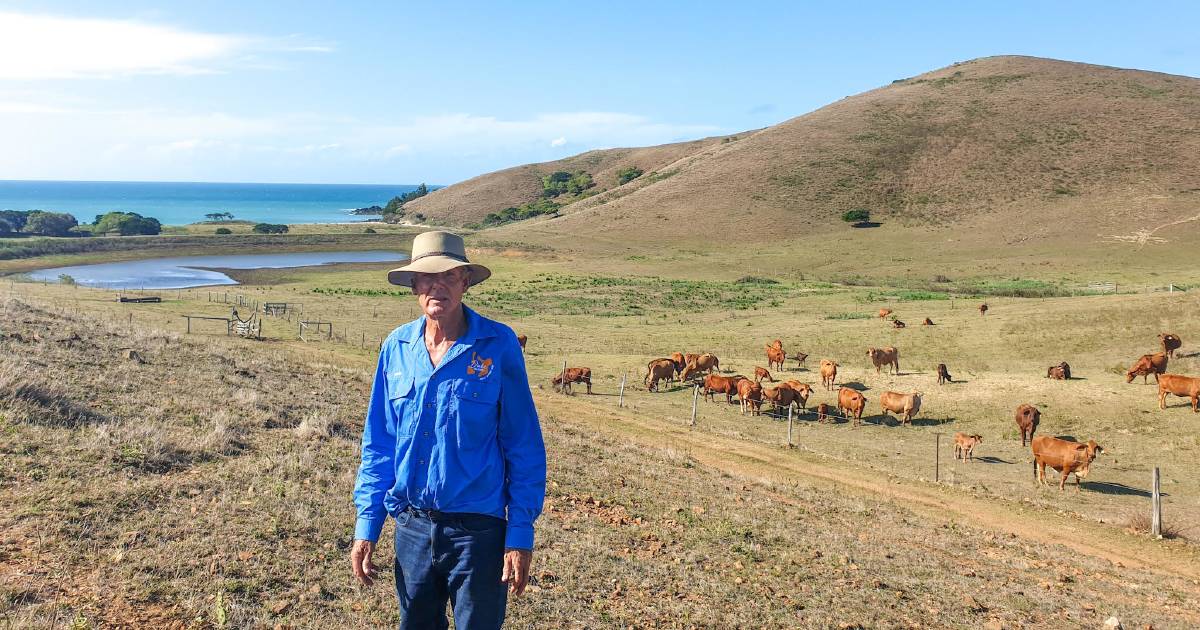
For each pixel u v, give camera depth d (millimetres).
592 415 23469
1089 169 106312
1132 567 12508
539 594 7184
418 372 3314
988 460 21422
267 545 7082
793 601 8133
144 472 8695
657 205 122062
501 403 3350
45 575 5770
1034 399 26312
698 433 22062
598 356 36250
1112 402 25234
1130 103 127625
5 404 9969
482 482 3293
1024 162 111875
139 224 123062
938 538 12578
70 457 8547
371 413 3500
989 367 32344
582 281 72312
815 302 55656
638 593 7695
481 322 3410
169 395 13078
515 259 91000
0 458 8086
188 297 51312
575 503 11141
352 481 9648
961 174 112125
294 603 6070
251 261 93188
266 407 13789
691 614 7324
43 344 15203
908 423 25531
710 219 111000
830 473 18203
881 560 10414
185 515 7508
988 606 8992
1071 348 33250
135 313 38938
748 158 134750
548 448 15469
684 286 68438
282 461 9992
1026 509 16094
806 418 26547
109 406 11391
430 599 3389
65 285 56219
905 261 81562
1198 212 87312
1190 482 18938
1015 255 80375
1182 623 9367
